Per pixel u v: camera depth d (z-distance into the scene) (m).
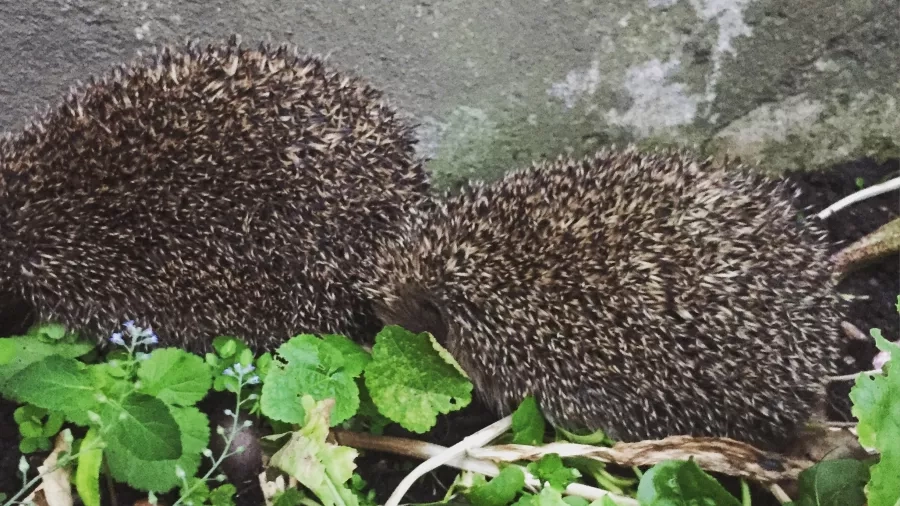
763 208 0.54
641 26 0.64
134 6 0.59
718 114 0.67
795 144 0.69
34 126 0.55
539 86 0.65
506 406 0.56
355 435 0.55
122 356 0.54
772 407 0.52
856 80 0.67
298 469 0.51
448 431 0.56
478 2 0.62
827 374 0.54
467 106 0.64
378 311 0.57
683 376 0.51
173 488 0.51
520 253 0.53
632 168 0.55
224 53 0.55
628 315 0.51
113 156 0.52
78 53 0.60
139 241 0.53
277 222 0.53
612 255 0.52
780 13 0.64
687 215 0.52
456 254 0.54
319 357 0.53
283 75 0.55
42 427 0.51
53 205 0.52
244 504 0.52
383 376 0.54
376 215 0.55
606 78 0.65
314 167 0.53
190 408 0.51
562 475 0.53
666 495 0.51
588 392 0.53
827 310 0.54
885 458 0.48
